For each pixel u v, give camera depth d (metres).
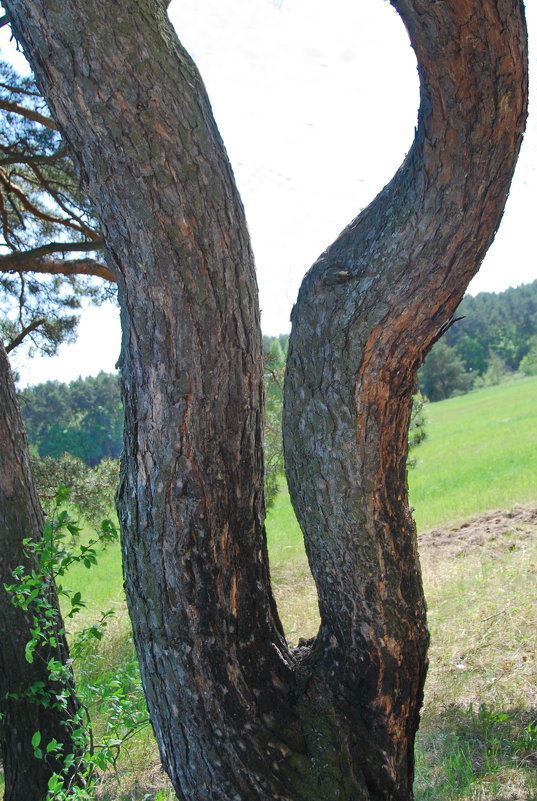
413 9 2.00
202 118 2.29
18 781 4.23
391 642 2.66
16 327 8.74
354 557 2.59
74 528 3.46
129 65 2.14
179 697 2.59
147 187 2.22
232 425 2.47
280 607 8.04
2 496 4.05
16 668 4.14
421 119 2.25
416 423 9.94
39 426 43.16
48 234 7.86
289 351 2.62
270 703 2.66
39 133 6.68
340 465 2.52
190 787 2.68
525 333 91.44
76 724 4.23
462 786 3.70
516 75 2.06
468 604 6.68
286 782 2.57
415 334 2.39
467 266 2.33
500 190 2.24
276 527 14.12
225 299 2.37
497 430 29.42
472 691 4.86
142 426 2.46
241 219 2.42
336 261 2.48
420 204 2.29
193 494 2.46
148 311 2.35
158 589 2.54
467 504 12.65
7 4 2.15
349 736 2.70
